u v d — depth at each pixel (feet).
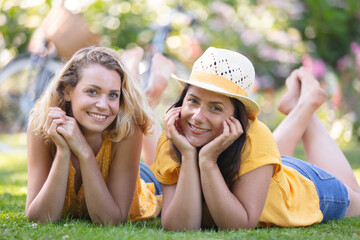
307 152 12.94
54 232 8.07
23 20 25.64
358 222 10.05
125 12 25.53
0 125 35.01
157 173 9.36
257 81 31.48
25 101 22.35
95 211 9.25
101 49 9.51
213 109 8.70
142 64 20.17
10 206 11.30
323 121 31.68
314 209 9.87
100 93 9.07
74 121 9.10
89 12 23.59
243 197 8.77
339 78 30.71
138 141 9.93
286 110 13.91
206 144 8.68
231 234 8.01
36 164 9.61
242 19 29.86
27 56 23.13
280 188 9.32
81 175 9.87
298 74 13.79
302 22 30.19
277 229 8.72
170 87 27.63
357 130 30.50
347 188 11.48
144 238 7.63
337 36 30.58
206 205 9.20
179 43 25.93
